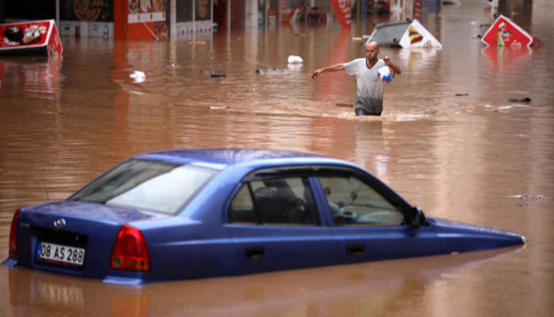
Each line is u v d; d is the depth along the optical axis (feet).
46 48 204.13
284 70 192.34
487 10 494.59
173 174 49.70
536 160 95.91
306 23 371.56
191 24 299.17
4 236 60.13
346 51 247.29
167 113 125.29
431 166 90.99
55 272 47.67
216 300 45.01
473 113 134.00
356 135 109.70
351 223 52.85
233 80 171.83
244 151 53.26
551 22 399.44
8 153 91.56
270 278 48.88
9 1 262.88
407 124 120.57
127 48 233.35
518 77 188.34
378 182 54.39
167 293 45.27
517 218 70.13
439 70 201.98
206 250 46.85
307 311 44.65
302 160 51.67
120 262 45.50
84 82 158.92
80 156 90.89
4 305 43.75
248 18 338.75
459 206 73.92
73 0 263.49
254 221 48.98
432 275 52.34
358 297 47.32
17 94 139.85
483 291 49.78
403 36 269.85
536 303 47.91
